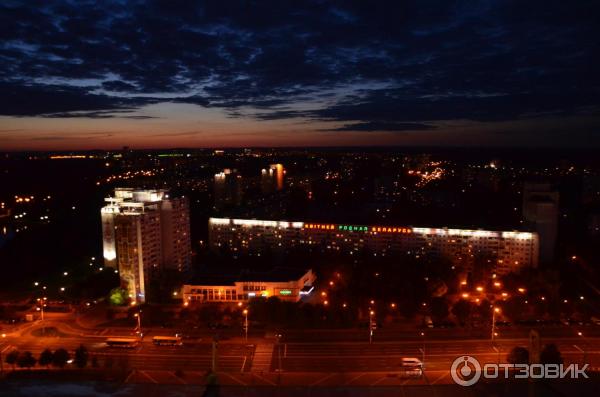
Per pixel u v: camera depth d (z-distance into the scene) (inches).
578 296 7185.0
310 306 6697.8
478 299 7613.2
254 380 5073.8
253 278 7839.6
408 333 6279.5
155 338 6058.1
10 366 5506.9
